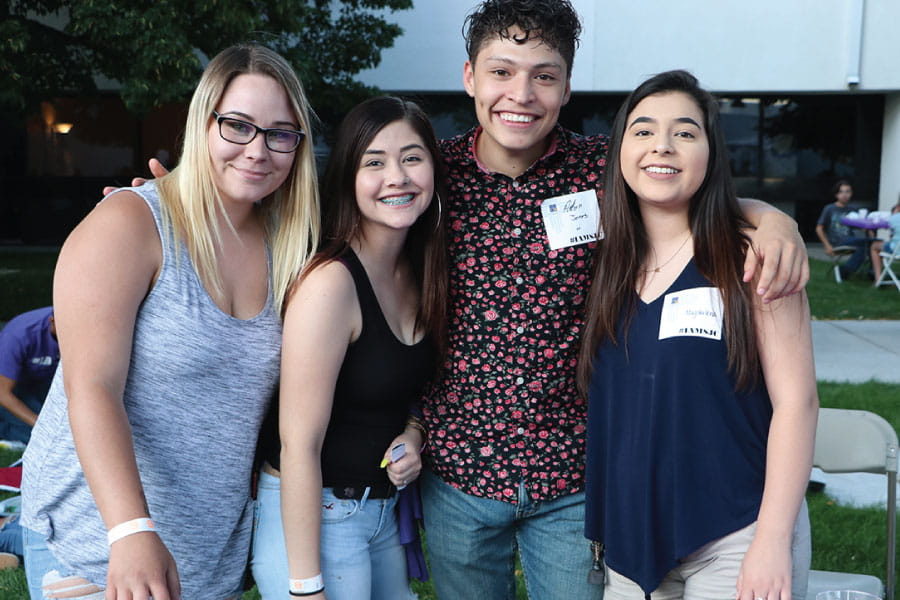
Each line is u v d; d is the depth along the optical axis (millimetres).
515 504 2053
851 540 3602
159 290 1614
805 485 1723
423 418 2104
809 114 15758
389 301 1950
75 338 1508
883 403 5516
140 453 1640
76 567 1668
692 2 14570
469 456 2061
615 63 14695
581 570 2092
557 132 2078
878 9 14594
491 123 1977
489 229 2039
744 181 16016
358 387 1881
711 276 1788
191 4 8109
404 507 2057
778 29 14680
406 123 1864
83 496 1650
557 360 2027
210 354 1664
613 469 1898
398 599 2062
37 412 4203
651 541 1826
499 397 2029
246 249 1780
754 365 1765
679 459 1789
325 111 12406
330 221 1904
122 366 1529
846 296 10227
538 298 2018
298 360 1756
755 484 1804
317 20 10609
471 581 2174
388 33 10922
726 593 1794
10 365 4109
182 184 1675
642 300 1875
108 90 14414
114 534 1412
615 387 1891
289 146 1710
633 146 1824
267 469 1918
